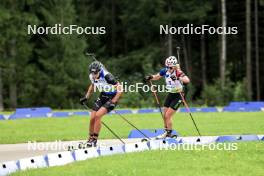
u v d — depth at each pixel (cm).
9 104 11862
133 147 3741
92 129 3812
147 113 7800
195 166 3042
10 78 11644
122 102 10319
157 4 13300
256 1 13088
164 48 13888
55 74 11681
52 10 11888
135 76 11919
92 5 14788
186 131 5162
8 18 11012
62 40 11669
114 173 2870
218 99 11206
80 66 11744
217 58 14562
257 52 13088
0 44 11156
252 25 14162
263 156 3341
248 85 11975
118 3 14950
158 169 2972
